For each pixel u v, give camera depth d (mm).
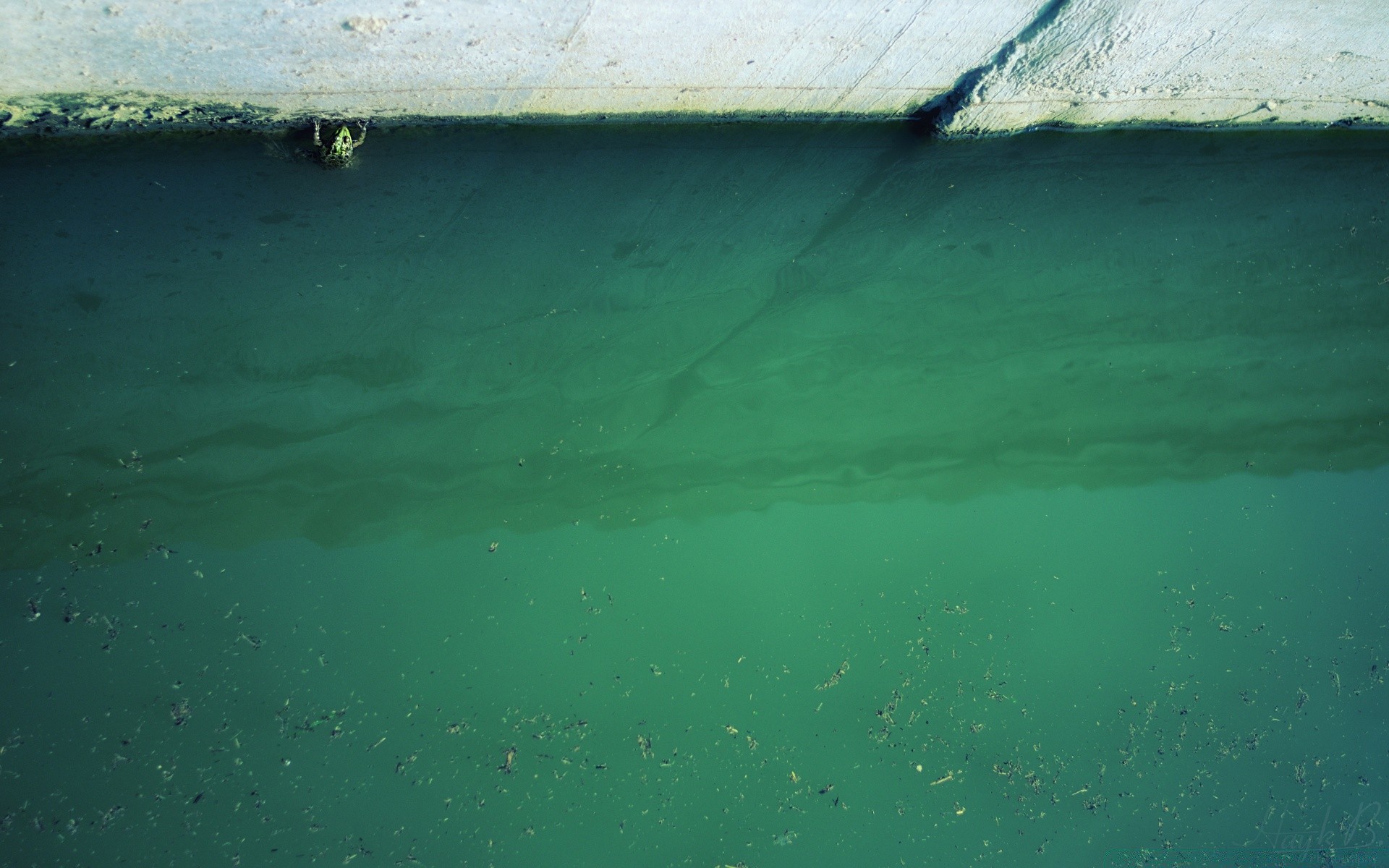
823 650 2750
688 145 3197
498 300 2996
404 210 2943
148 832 2225
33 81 2414
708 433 3045
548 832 2404
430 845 2340
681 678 2648
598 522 2840
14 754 2221
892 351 3246
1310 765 2744
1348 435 3328
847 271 3303
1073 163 3498
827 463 3062
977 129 3350
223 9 2283
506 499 2832
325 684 2453
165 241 2732
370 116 2838
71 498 2508
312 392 2799
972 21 2812
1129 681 2811
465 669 2551
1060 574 2967
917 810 2562
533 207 3057
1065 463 3156
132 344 2664
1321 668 2887
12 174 2643
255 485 2676
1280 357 3410
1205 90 3248
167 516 2568
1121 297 3412
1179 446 3242
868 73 3021
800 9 2666
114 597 2428
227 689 2389
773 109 3145
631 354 3074
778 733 2607
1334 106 3422
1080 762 2680
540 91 2844
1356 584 3047
